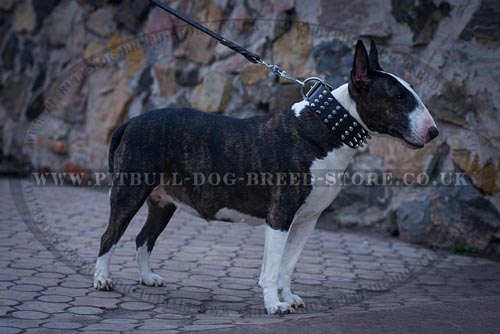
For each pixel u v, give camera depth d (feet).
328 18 20.36
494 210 17.93
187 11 23.61
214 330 11.20
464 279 15.81
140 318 12.18
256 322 11.97
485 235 18.10
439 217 18.75
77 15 26.86
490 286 15.25
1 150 29.32
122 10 25.29
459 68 18.31
